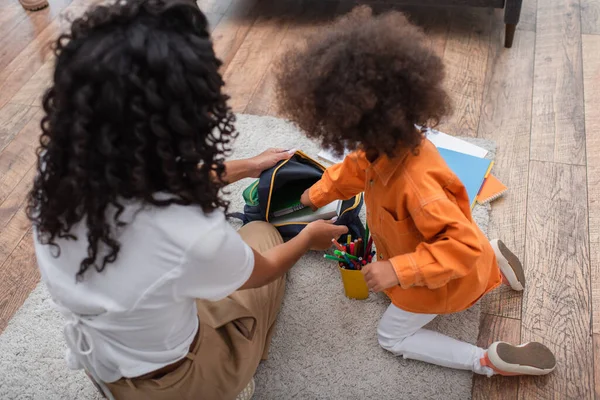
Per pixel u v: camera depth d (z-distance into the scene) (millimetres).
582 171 1575
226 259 828
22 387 1292
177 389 1009
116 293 801
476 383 1235
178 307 875
